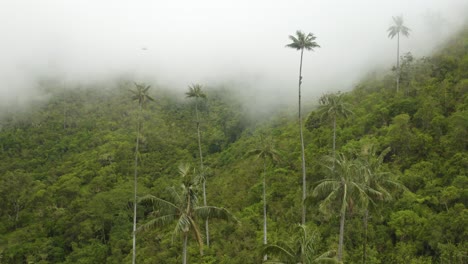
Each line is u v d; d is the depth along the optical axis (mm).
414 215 36281
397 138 48281
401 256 33531
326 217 40250
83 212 58281
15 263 53656
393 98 62219
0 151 88250
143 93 53844
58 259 54125
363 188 27984
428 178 41406
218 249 45188
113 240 54781
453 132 44219
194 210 24578
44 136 95250
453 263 30547
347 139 55594
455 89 53656
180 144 88312
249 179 60188
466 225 32625
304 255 20375
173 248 47000
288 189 51250
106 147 81375
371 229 37625
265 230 40562
